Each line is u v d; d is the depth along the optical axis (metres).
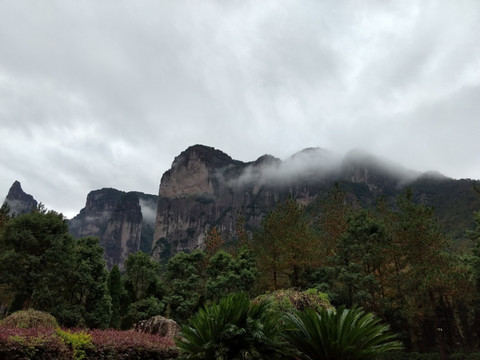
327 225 40.94
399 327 25.52
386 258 28.73
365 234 29.50
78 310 23.77
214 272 35.28
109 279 33.50
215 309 5.81
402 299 26.30
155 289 39.78
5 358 5.67
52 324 8.60
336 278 30.27
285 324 5.94
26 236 22.58
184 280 37.84
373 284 26.12
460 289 22.47
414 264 25.22
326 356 5.35
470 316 27.86
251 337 5.31
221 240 47.84
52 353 6.35
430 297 22.84
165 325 13.35
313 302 9.44
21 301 21.95
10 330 6.38
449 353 24.27
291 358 5.54
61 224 24.89
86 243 28.98
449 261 24.62
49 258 22.80
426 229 25.75
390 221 32.72
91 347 7.12
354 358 5.23
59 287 24.42
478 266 23.55
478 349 25.61
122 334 8.88
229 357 5.24
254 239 37.47
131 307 35.16
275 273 30.95
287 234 31.64
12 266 21.69
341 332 5.28
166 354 8.75
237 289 31.06
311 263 30.84
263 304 6.02
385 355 23.69
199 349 5.57
